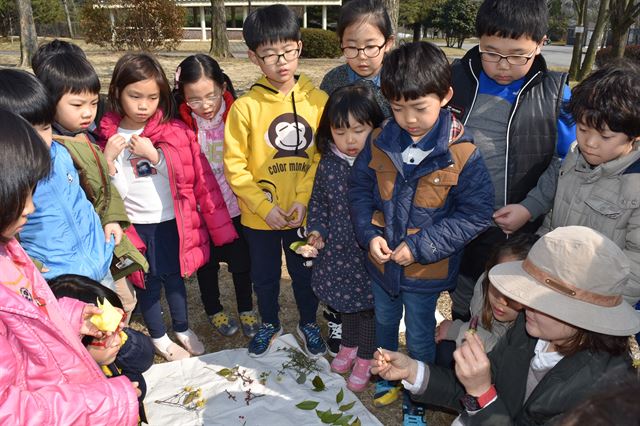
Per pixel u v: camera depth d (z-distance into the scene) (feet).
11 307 4.57
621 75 6.38
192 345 10.88
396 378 6.58
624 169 6.89
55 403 4.76
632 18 46.68
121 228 9.07
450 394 6.67
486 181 7.54
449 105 8.84
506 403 6.42
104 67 51.88
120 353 7.23
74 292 6.54
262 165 9.50
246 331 11.37
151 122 9.28
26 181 4.48
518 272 5.81
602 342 5.45
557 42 162.40
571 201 7.55
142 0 60.85
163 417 9.02
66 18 133.80
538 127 8.31
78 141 8.20
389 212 7.81
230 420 8.95
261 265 10.09
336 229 9.21
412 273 8.02
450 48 114.11
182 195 9.63
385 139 7.70
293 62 9.05
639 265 6.85
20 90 6.59
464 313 9.64
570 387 5.49
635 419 2.42
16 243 5.35
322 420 8.88
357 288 9.37
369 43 9.27
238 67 56.95
